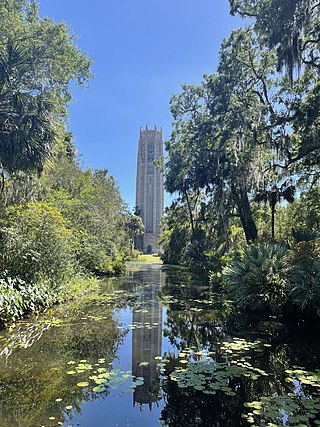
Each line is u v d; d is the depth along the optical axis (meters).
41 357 4.62
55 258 9.11
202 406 3.21
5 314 6.37
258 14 10.65
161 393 3.50
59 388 3.60
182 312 8.04
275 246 8.73
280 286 7.18
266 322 6.97
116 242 21.41
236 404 3.24
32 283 7.62
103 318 7.20
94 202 18.53
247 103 13.27
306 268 6.66
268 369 4.19
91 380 3.83
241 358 4.63
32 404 3.24
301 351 4.96
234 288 8.55
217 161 15.72
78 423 2.88
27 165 8.41
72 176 17.62
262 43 12.00
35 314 7.32
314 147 10.63
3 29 9.67
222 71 14.92
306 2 9.02
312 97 10.67
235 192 16.28
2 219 8.13
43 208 9.35
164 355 4.78
